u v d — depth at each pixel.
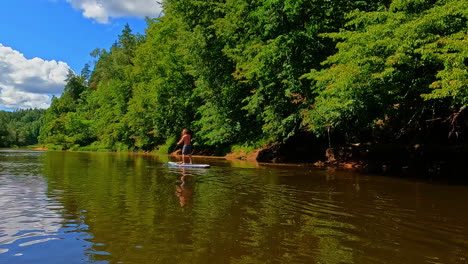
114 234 4.00
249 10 19.22
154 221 4.59
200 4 23.64
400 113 12.80
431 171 11.87
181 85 31.58
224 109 22.88
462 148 12.33
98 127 55.28
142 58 43.69
